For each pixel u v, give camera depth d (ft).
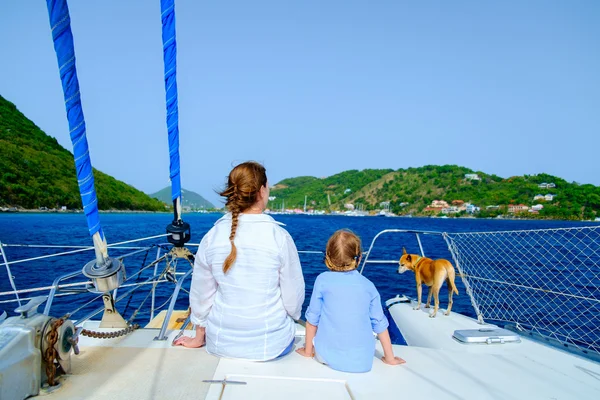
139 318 23.90
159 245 12.63
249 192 7.43
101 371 6.97
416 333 12.26
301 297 7.86
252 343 7.38
